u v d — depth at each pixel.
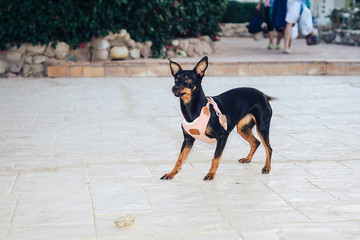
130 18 13.45
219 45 18.06
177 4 13.56
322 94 10.39
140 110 8.63
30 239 3.54
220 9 15.27
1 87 10.80
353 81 12.16
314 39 15.32
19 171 5.17
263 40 21.09
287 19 14.99
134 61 12.69
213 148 6.28
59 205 4.21
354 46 19.06
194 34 14.84
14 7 11.90
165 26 13.80
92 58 12.95
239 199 4.41
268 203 4.32
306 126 7.60
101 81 11.80
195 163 5.59
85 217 3.96
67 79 12.05
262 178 5.05
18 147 6.14
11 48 12.33
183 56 14.25
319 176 5.14
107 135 6.86
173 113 8.40
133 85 11.28
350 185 4.85
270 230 3.73
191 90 4.59
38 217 3.95
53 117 7.96
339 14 22.69
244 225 3.83
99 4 12.40
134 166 5.43
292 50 16.61
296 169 5.39
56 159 5.64
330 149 6.26
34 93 10.12
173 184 4.83
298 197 4.48
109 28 12.81
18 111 8.38
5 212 4.04
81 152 5.96
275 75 13.11
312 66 13.20
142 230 3.71
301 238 3.59
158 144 6.42
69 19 12.38
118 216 3.99
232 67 12.87
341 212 4.12
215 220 3.92
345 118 8.17
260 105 5.16
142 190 4.63
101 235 3.62
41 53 12.45
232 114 4.93
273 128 7.46
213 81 11.88
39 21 12.12
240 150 6.20
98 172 5.18
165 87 11.04
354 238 3.60
